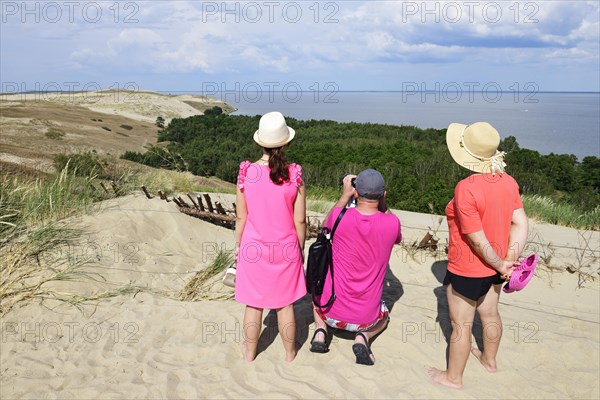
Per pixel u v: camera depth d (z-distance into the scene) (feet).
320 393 9.82
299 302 14.24
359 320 10.83
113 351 11.34
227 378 10.32
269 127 10.09
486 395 10.07
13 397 9.63
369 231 10.21
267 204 10.25
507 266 9.51
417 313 13.70
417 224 28.50
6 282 14.23
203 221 23.00
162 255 18.29
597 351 12.12
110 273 15.70
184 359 11.12
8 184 20.42
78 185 22.48
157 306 13.75
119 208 21.17
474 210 9.30
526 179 100.17
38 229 16.67
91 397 9.63
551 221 35.22
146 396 9.65
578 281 17.67
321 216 27.17
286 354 10.98
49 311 13.15
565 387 10.79
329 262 10.90
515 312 14.56
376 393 9.89
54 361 10.93
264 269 10.45
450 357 10.23
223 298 14.66
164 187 28.48
